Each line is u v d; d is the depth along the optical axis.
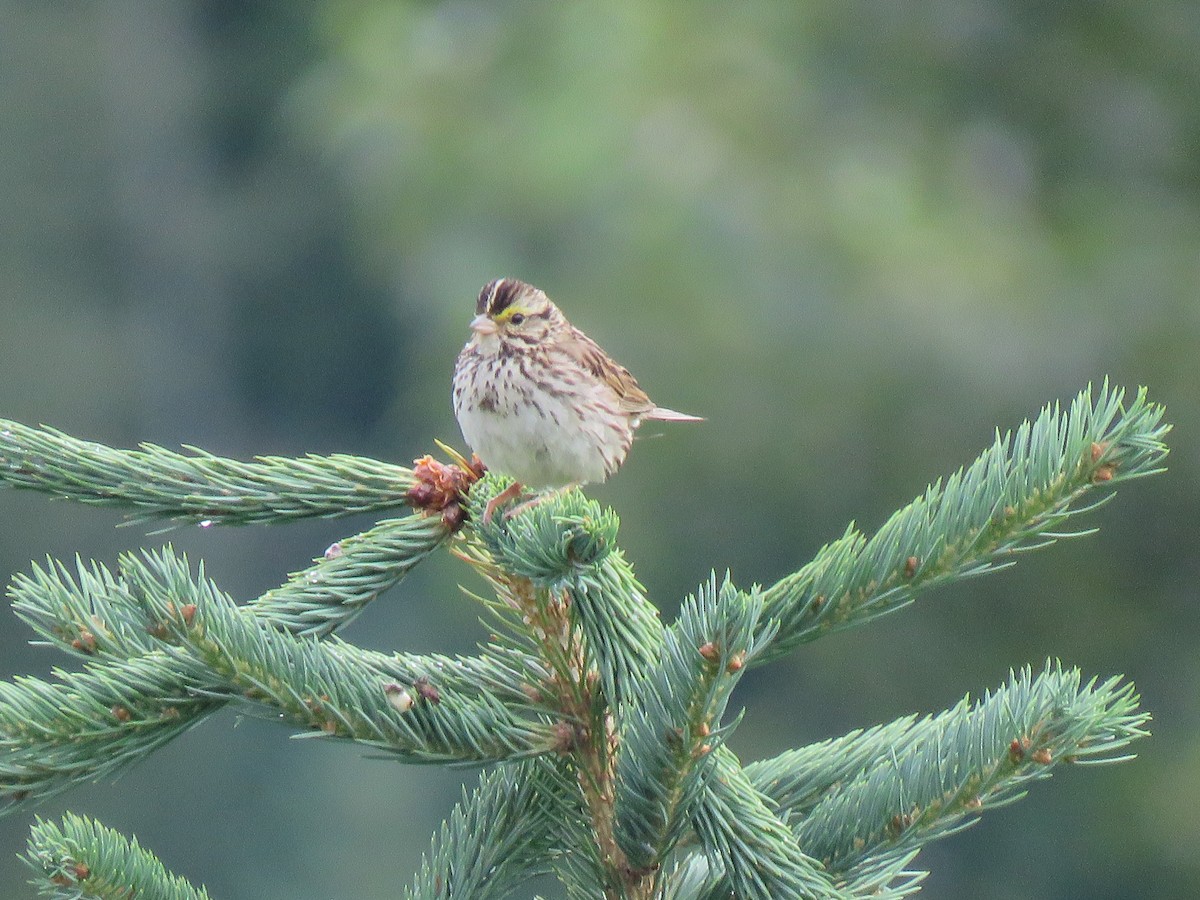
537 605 4.50
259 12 36.47
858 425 16.30
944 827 4.05
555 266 17.89
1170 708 16.94
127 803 19.59
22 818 18.91
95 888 4.12
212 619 3.95
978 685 16.78
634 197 16.75
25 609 4.20
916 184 16.91
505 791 4.52
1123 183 17.86
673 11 17.77
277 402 33.78
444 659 4.55
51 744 4.02
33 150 33.59
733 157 16.80
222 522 5.11
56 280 32.97
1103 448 4.04
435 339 18.55
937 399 16.11
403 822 20.28
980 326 15.99
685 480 16.66
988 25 17.77
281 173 34.50
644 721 3.91
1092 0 17.83
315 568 4.97
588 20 18.11
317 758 20.44
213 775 20.02
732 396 16.36
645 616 4.46
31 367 31.20
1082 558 16.77
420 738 4.15
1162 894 16.89
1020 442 4.13
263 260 33.78
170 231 33.59
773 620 3.92
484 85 18.97
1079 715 3.87
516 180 17.91
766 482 16.61
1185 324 16.67
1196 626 16.81
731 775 4.15
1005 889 17.20
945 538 4.16
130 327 32.91
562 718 4.39
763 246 16.31
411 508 5.16
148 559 4.00
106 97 34.47
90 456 5.04
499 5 19.52
